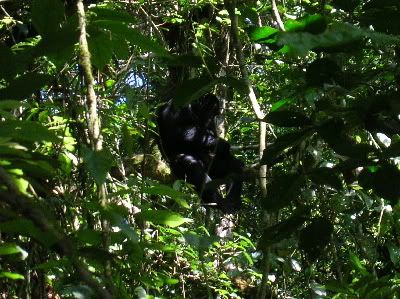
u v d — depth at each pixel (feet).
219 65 7.27
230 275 17.84
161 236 12.98
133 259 5.88
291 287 18.15
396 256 12.78
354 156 6.62
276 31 6.24
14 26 14.74
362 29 5.00
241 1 16.58
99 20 5.96
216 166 20.84
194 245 7.11
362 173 6.96
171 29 20.45
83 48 5.83
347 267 16.49
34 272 10.07
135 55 16.56
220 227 20.97
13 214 4.36
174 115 20.74
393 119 6.92
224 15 18.67
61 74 10.64
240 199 20.08
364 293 9.91
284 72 9.66
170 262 15.83
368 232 17.21
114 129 13.12
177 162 20.38
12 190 3.96
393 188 6.84
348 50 6.24
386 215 15.03
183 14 19.74
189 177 20.16
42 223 4.04
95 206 4.91
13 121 4.14
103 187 5.07
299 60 11.25
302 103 10.46
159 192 5.75
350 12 7.23
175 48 20.42
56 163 4.68
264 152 7.00
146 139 10.77
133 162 18.75
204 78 6.77
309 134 6.93
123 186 11.95
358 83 7.23
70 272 7.34
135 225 10.44
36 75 5.14
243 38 17.93
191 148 20.83
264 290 8.91
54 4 5.25
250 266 19.26
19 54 5.39
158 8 20.40
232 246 17.17
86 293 5.68
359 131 12.14
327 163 14.34
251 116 20.70
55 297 10.98
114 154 13.10
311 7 12.05
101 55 6.44
